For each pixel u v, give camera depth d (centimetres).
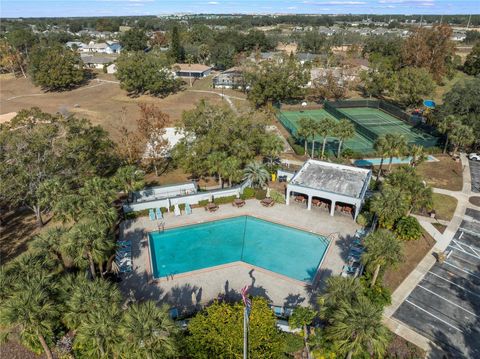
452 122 5994
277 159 5825
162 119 5397
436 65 10544
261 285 3338
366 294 3030
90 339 2156
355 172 4862
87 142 4725
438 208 4641
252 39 17312
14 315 2175
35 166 4162
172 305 3084
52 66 11175
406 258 3672
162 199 4597
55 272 2681
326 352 2484
